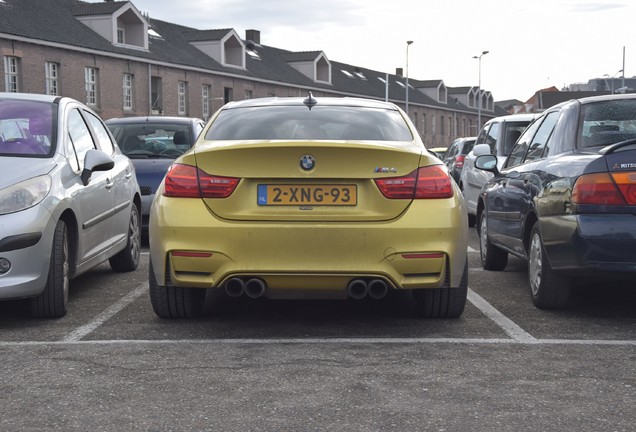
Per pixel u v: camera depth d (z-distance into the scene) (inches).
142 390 152.6
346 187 192.7
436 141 3398.1
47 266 214.8
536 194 234.7
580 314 227.9
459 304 215.9
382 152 192.4
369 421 134.1
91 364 171.9
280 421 134.3
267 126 214.5
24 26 1449.3
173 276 196.2
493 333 202.4
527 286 279.7
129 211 308.8
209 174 194.2
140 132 444.8
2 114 248.5
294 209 191.9
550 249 219.0
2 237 205.8
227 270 191.6
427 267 193.3
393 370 166.2
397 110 233.9
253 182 193.2
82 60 1579.7
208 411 139.9
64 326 212.7
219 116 225.5
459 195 204.7
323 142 191.5
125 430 130.6
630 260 202.8
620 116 235.1
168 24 2090.3
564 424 132.4
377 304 242.7
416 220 192.1
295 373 164.1
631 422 133.4
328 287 193.9
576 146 229.9
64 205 223.9
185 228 192.7
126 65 1713.8
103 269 324.8
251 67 2252.7
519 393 149.8
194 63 1950.1
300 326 211.8
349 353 181.2
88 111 293.1
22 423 134.2
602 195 204.4
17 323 217.0
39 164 227.9
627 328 208.8
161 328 209.6
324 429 130.3
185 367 169.2
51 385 156.3
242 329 208.2
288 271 191.0
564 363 171.9
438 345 189.0
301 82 2440.9
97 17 1665.8
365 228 190.9
